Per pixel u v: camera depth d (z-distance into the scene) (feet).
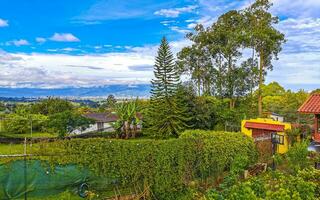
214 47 134.00
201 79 145.28
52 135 122.83
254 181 31.04
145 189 44.34
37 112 159.84
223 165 49.80
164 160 45.65
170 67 101.96
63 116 122.01
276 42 124.26
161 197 45.57
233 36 127.85
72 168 42.04
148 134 110.52
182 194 45.93
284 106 121.49
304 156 47.26
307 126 73.67
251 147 53.62
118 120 123.75
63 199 37.73
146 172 45.01
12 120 128.26
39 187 40.45
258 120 75.51
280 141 65.51
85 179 42.65
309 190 27.53
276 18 126.72
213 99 115.55
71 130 124.06
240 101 134.62
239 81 129.70
